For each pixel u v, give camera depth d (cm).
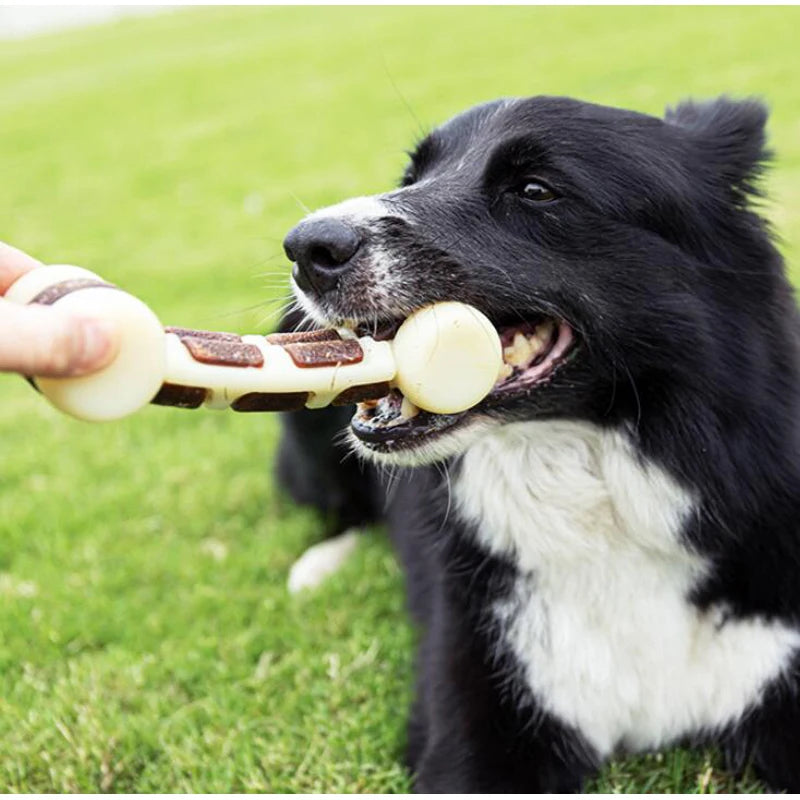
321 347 53
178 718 73
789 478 64
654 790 68
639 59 311
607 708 68
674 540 65
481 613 68
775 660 65
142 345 45
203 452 112
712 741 68
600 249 63
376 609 83
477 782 66
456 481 68
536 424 65
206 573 89
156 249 206
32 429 125
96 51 561
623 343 63
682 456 64
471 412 61
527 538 67
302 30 507
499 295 62
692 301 64
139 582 90
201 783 69
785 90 248
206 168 275
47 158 312
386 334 61
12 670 79
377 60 386
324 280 61
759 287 66
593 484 66
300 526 97
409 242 61
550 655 67
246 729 72
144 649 81
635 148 65
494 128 67
